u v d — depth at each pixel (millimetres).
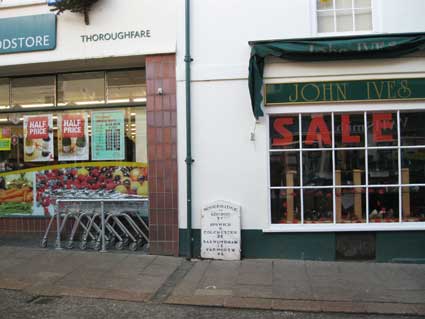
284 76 7117
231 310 5266
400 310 5156
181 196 7312
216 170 7242
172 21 7355
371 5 7242
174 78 7359
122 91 8320
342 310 5184
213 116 7246
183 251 7309
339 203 7262
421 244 7027
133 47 7449
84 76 8469
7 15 7871
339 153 7254
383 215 7203
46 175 8648
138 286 5969
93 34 7578
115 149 8344
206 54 7273
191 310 5258
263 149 7164
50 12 7715
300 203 7289
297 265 6867
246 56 7195
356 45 6762
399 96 6961
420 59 6930
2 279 6191
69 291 5777
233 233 7133
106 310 5223
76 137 8516
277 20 7152
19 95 8750
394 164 7191
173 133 7336
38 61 7770
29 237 8547
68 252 7480
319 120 7246
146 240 7887
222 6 7258
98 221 8039
